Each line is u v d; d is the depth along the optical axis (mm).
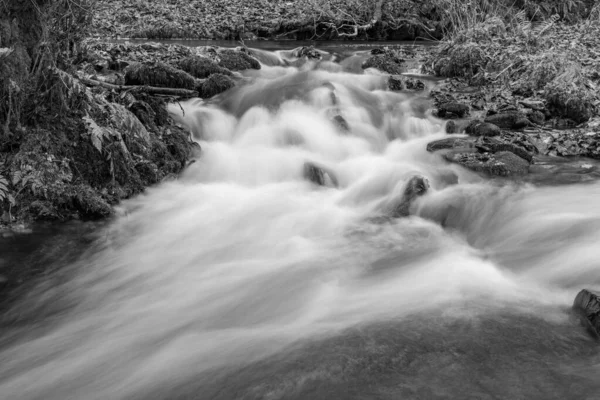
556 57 10625
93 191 6262
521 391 3164
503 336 3771
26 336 4242
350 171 7824
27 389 3604
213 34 15828
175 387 3484
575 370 3350
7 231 5707
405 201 6578
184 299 4746
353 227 6180
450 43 12742
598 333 3684
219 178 7609
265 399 3227
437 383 3268
